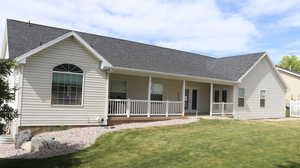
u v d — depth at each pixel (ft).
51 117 38.37
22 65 36.09
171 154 26.45
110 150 28.78
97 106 42.78
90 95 42.06
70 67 40.19
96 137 34.63
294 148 28.78
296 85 107.96
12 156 28.50
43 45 36.65
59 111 39.09
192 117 54.39
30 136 34.06
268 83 74.28
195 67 63.72
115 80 52.80
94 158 25.93
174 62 60.95
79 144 31.45
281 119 72.33
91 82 42.19
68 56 40.01
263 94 72.54
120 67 44.29
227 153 26.45
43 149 29.63
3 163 24.49
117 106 46.88
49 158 26.20
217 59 78.48
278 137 35.04
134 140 32.89
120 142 31.99
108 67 42.88
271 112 74.90
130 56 53.11
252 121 55.31
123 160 24.99
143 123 46.32
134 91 55.11
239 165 22.57
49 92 38.27
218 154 26.11
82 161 25.00
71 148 29.89
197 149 28.14
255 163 23.12
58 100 39.06
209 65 71.87
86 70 41.65
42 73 37.76
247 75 67.46
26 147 31.71
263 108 72.28
